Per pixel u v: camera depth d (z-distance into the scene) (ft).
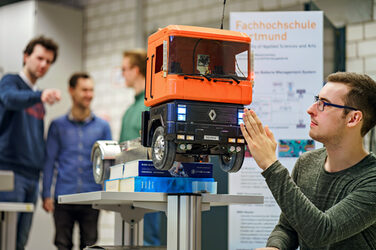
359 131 6.47
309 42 11.48
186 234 6.51
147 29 22.12
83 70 23.75
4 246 12.11
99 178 8.18
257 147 6.23
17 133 16.74
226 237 12.64
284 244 6.96
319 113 6.50
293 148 11.35
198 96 6.27
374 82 6.51
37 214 21.25
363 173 6.38
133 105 14.84
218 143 6.34
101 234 21.90
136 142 7.51
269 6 18.70
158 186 6.96
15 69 21.97
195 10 20.70
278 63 11.51
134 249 7.80
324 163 6.90
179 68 6.28
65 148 16.11
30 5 21.99
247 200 6.89
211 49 6.46
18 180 16.67
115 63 22.75
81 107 16.51
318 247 6.24
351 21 15.29
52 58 17.63
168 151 6.25
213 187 7.18
